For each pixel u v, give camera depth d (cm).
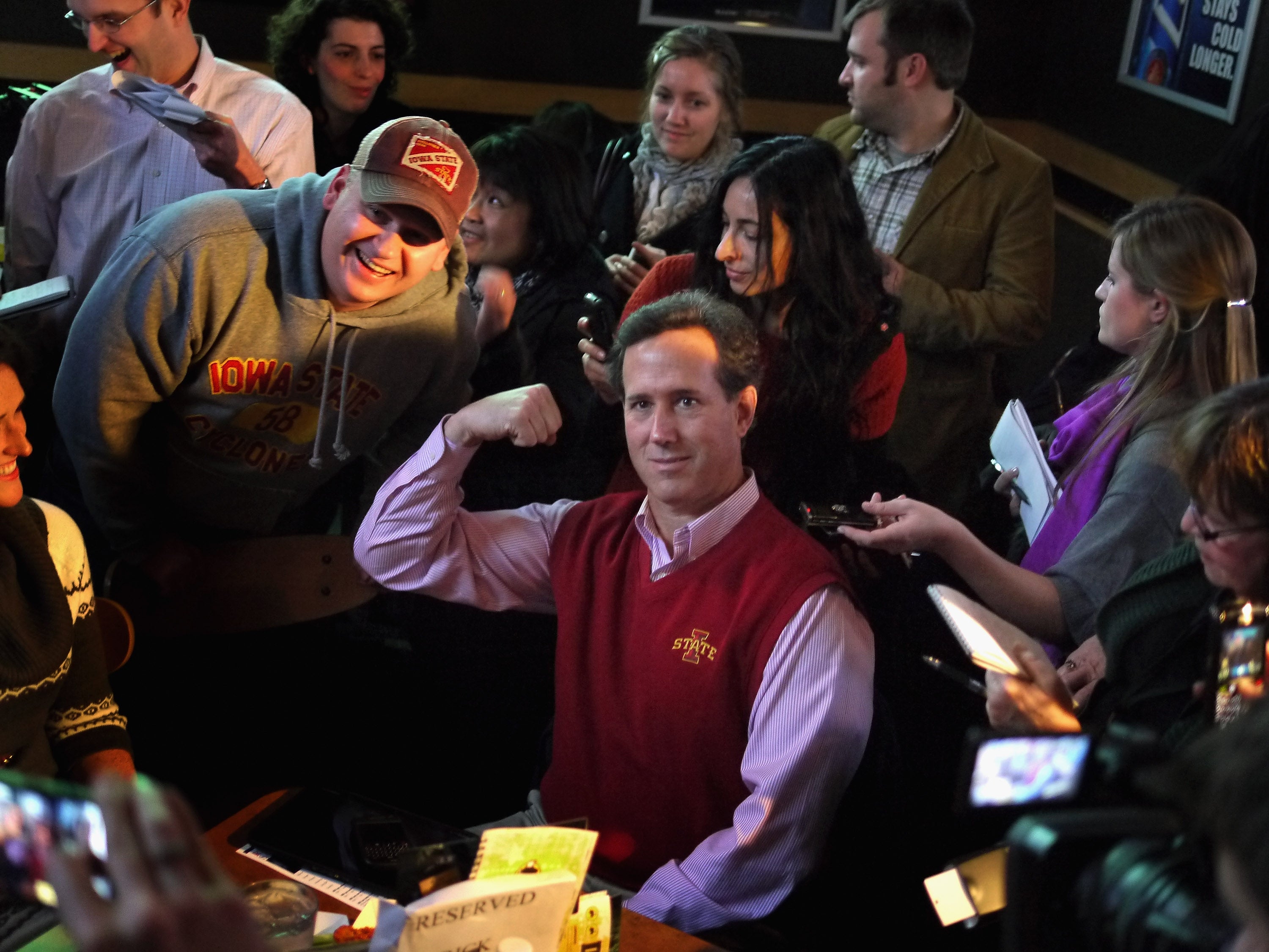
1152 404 209
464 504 268
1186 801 74
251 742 275
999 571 209
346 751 285
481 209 281
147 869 65
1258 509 142
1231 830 67
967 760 114
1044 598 206
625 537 201
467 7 575
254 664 266
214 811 256
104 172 269
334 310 221
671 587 192
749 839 179
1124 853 99
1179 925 92
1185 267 208
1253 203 310
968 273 342
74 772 189
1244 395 147
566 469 261
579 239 286
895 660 252
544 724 298
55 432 259
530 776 286
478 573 213
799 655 181
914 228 342
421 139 208
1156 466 204
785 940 181
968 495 348
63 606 180
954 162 340
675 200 341
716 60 336
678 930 162
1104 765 113
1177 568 173
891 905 216
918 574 269
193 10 552
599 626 199
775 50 589
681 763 190
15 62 537
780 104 595
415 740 292
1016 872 103
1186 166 517
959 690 257
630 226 354
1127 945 96
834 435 242
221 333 219
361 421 238
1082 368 305
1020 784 116
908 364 344
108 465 229
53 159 271
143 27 263
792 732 180
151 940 62
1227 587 149
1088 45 586
